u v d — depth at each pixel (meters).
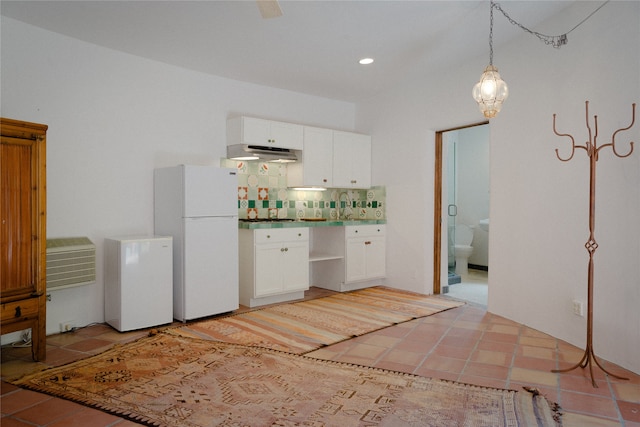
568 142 3.39
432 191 5.25
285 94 5.45
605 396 2.46
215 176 4.13
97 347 3.31
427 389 2.55
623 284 2.87
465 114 4.61
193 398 2.44
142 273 3.73
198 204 4.01
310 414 2.25
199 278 4.02
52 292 3.65
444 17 3.43
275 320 4.05
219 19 3.40
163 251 3.84
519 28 3.70
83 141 3.84
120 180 4.08
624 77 2.88
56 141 3.68
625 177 2.86
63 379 2.70
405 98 5.37
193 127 4.62
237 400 2.41
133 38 3.77
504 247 4.13
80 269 3.58
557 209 3.50
